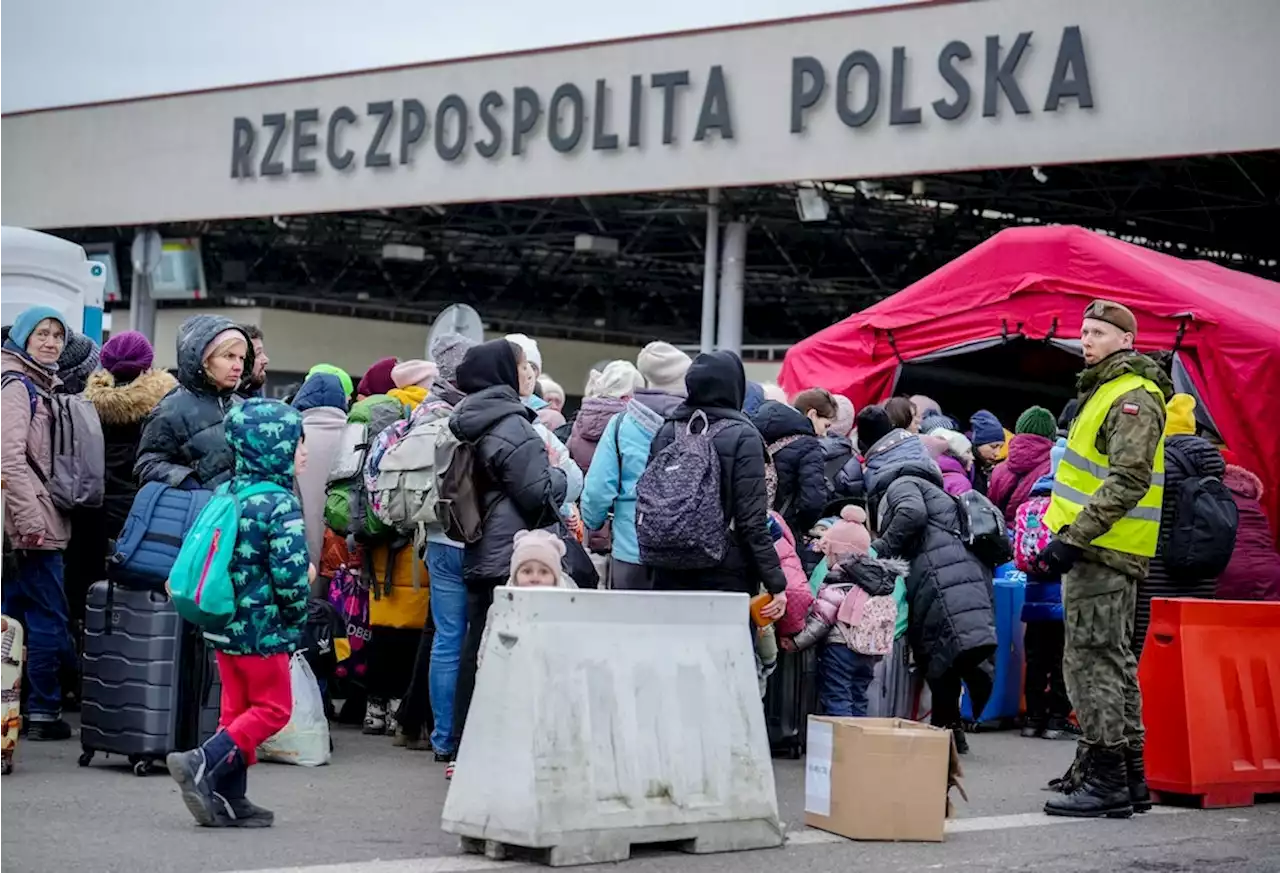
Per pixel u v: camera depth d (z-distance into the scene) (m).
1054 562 7.62
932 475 9.51
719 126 25.97
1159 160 24.30
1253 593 10.57
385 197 30.09
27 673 9.25
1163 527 9.26
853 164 24.81
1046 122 23.05
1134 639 9.37
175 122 33.44
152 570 7.97
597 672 6.25
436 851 6.33
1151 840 7.09
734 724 6.61
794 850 6.61
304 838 6.54
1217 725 8.12
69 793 7.48
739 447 7.39
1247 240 32.03
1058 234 14.13
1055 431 12.18
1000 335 14.47
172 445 8.15
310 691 8.72
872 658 9.32
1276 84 21.45
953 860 6.48
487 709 6.23
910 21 24.25
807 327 45.94
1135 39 22.34
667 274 41.34
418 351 44.09
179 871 5.80
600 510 8.30
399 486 8.45
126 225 34.62
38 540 8.78
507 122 28.50
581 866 6.09
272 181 31.88
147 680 7.98
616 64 27.20
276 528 6.61
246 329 9.15
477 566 7.78
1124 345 7.69
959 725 9.82
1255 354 12.88
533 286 43.38
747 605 6.73
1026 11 23.22
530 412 8.00
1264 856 6.79
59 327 8.99
